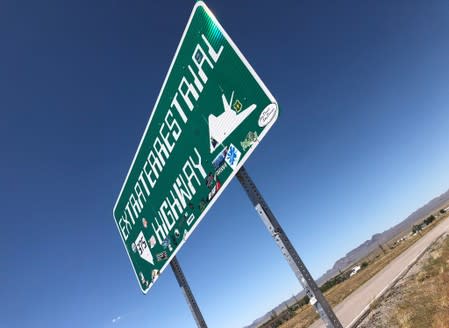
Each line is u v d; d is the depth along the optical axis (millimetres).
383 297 16094
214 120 3352
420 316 9453
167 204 4539
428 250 24797
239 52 2955
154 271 5168
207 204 3625
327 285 78875
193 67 3631
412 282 15602
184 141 3953
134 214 5688
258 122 2764
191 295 4531
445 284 10922
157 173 4703
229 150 3162
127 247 6199
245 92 2920
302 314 46906
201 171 3670
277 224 2873
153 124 4594
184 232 4199
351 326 13773
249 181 3064
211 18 3260
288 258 2764
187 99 3801
